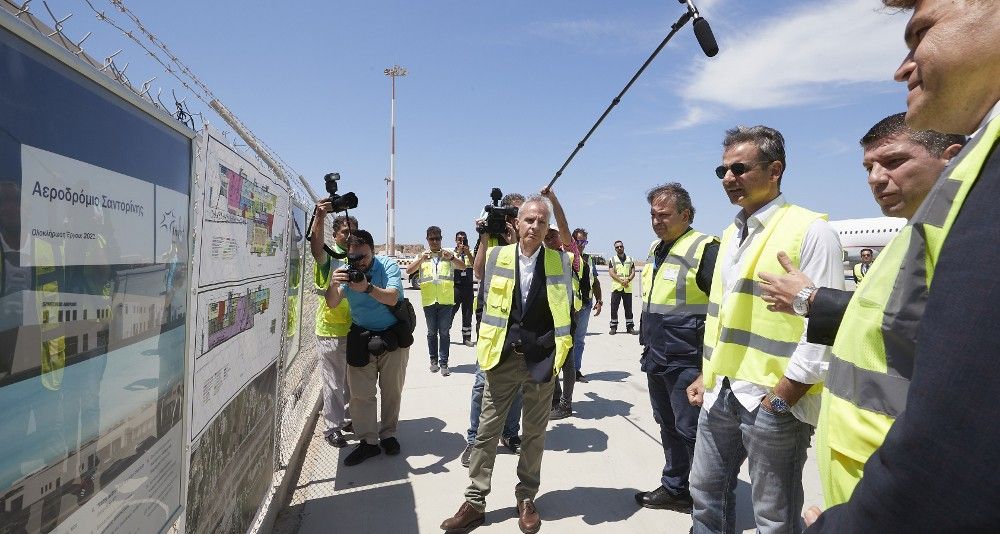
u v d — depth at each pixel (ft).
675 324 9.78
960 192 2.39
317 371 20.34
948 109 2.80
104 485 3.87
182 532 5.35
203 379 5.88
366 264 12.17
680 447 10.46
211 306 6.14
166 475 4.99
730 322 7.06
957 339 1.94
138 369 4.38
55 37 3.55
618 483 11.81
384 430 13.47
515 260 10.01
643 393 19.08
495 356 9.68
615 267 32.07
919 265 2.84
